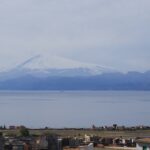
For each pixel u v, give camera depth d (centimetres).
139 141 8238
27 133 13400
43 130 18825
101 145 12338
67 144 11825
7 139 10325
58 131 18800
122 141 12838
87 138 13362
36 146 9994
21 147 9481
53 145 10250
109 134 17100
